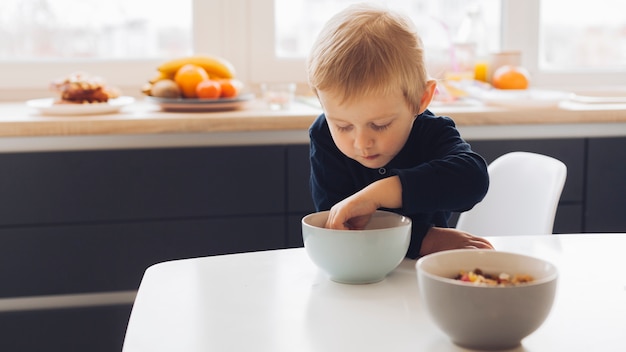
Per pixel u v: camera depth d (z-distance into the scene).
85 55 2.45
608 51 2.72
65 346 2.02
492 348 0.71
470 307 0.69
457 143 1.13
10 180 1.90
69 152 1.91
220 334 0.76
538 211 1.37
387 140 1.04
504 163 1.51
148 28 2.47
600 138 2.12
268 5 2.47
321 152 1.20
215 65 2.22
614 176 2.15
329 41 1.02
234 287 0.91
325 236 0.90
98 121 1.88
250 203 2.01
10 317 1.98
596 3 2.68
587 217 2.15
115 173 1.94
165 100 2.06
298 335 0.76
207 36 2.46
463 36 2.45
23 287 1.95
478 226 1.53
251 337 0.75
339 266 0.91
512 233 1.44
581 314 0.80
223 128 1.93
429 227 1.10
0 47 2.39
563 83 2.67
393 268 0.94
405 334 0.75
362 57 0.99
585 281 0.91
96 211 1.95
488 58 2.47
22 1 2.38
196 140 1.98
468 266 0.80
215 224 2.00
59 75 2.39
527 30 2.64
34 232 1.93
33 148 1.90
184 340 0.75
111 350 2.04
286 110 2.12
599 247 1.07
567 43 2.70
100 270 1.97
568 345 0.72
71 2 2.41
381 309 0.83
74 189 1.93
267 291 0.89
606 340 0.73
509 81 2.32
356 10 1.05
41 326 2.00
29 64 2.38
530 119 2.05
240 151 1.98
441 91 2.23
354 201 0.97
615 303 0.83
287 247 2.04
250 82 2.51
